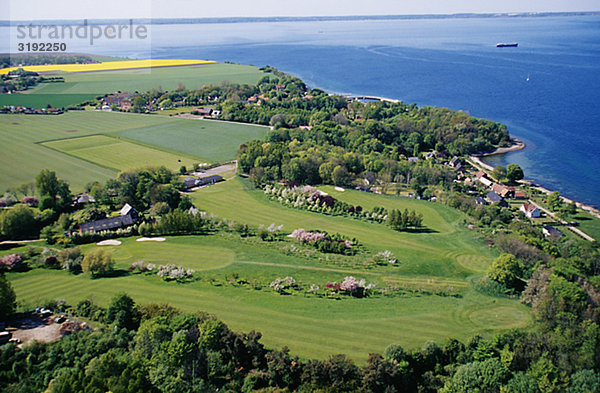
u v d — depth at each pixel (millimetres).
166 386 67812
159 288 100812
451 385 70688
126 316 84000
